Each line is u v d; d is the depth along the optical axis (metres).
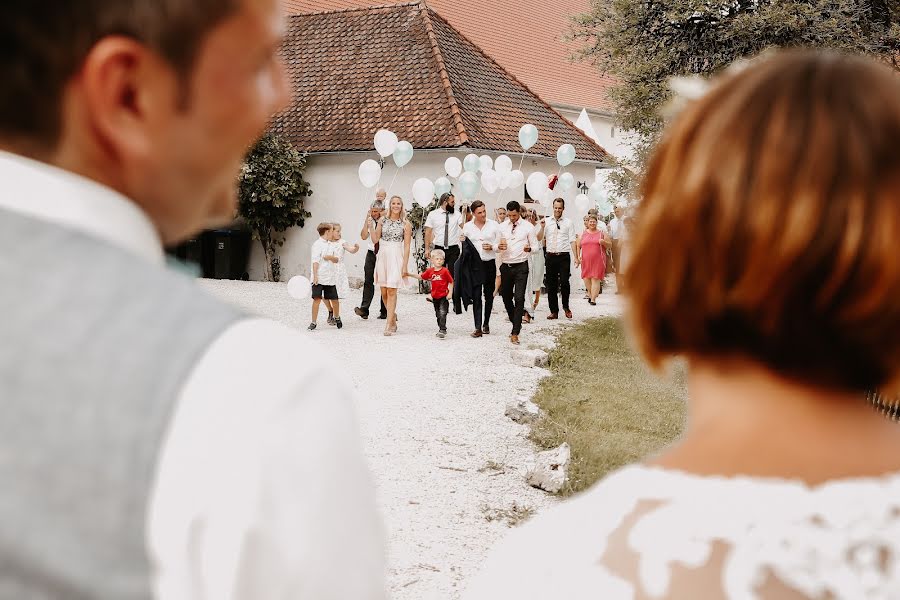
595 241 16.33
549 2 32.62
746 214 0.75
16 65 0.68
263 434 0.63
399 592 4.01
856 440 0.78
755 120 0.78
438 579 4.16
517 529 0.88
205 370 0.65
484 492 5.46
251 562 0.61
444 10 29.14
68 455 0.63
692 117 0.83
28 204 0.69
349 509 0.66
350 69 19.92
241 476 0.62
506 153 18.58
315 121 19.20
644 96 13.24
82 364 0.65
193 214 0.79
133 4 0.68
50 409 0.64
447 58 19.77
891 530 0.71
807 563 0.70
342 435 0.67
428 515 5.02
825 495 0.73
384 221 11.62
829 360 0.78
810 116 0.76
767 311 0.76
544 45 31.08
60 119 0.70
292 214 18.89
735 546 0.72
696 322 0.80
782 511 0.72
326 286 11.98
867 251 0.72
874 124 0.75
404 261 11.51
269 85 0.78
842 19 11.97
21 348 0.65
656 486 0.78
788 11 11.96
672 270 0.80
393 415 7.29
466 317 13.87
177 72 0.71
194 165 0.75
